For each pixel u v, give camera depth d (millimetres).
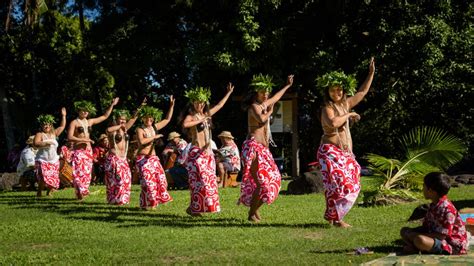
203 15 18000
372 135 22188
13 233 6598
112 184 9164
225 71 16578
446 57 16891
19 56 24828
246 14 14734
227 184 12773
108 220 7500
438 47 15680
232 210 8250
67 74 25203
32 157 12820
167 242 5738
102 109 26406
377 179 9102
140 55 19641
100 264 4758
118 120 9258
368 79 6812
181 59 21812
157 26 19125
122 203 9156
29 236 6383
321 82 6586
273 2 14805
